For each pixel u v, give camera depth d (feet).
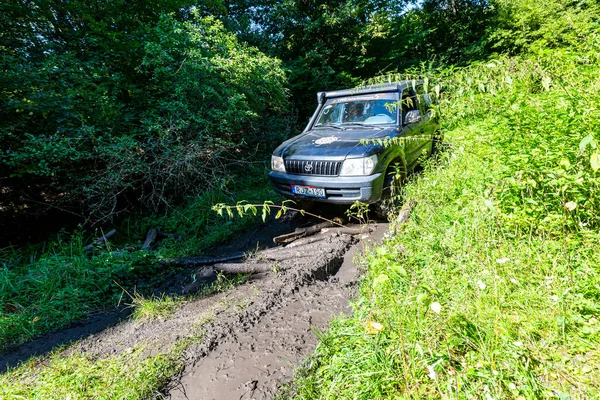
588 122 8.17
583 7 40.09
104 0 24.32
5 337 9.00
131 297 10.83
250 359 7.25
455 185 12.14
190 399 6.38
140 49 21.84
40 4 21.54
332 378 6.15
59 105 15.58
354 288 9.51
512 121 10.03
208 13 37.88
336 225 14.42
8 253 14.76
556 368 5.25
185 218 17.80
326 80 40.32
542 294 6.54
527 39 40.81
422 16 52.95
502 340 5.63
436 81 10.59
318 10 44.14
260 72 24.85
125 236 17.21
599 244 7.30
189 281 11.96
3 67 14.99
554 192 8.12
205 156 20.13
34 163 14.78
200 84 21.33
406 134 14.99
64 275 11.63
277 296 9.63
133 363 7.39
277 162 14.94
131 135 17.88
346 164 12.82
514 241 8.24
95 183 16.85
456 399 4.75
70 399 6.44
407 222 11.33
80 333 9.18
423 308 6.50
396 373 5.65
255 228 16.55
